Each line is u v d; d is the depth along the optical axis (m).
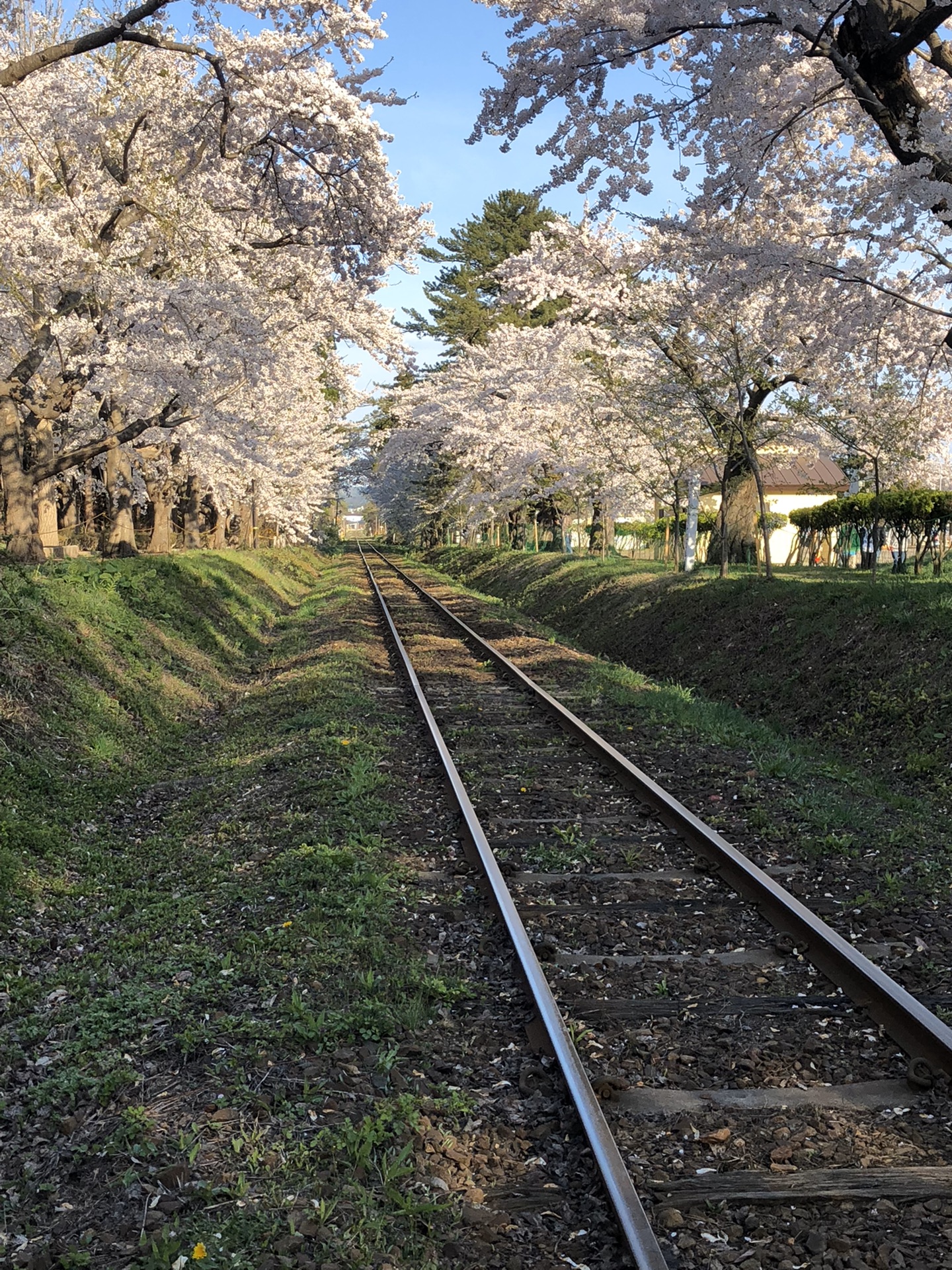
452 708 12.97
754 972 5.14
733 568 25.14
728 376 17.95
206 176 13.78
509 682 15.31
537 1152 3.67
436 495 55.62
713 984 5.01
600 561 31.27
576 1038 4.45
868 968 4.73
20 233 13.05
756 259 11.83
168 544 27.92
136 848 8.05
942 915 5.81
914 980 5.00
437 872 6.73
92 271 13.94
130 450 21.78
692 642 18.36
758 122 10.91
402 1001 4.76
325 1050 4.29
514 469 32.94
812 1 8.77
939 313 11.11
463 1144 3.70
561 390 28.06
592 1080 4.05
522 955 5.04
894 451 18.88
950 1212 3.24
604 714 12.34
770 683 14.66
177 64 14.24
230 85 12.29
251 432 18.55
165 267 15.97
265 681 16.41
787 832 7.38
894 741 11.18
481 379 34.25
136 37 10.62
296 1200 3.28
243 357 15.01
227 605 22.62
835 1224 3.21
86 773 9.38
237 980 5.02
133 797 9.52
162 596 17.84
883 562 28.98
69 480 28.56
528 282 19.80
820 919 5.35
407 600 32.00
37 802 8.14
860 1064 4.25
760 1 8.98
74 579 14.49
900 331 14.21
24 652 10.44
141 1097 3.96
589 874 6.62
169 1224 3.16
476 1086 4.15
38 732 9.36
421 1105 3.89
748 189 11.23
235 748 11.30
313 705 12.76
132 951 5.68
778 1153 3.57
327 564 56.50
